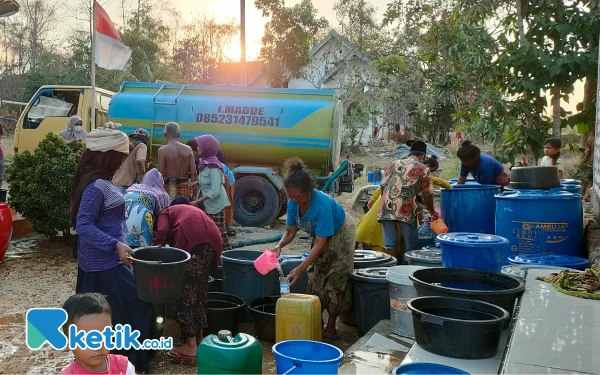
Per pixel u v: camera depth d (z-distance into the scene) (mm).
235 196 10242
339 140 10945
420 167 5398
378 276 4406
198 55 30875
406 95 24766
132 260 3291
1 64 32031
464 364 2691
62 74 28359
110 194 3459
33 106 11516
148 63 29703
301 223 4211
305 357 3043
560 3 9031
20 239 8516
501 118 9820
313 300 3840
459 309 3033
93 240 3330
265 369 3883
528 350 2412
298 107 10172
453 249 3730
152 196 4410
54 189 7504
